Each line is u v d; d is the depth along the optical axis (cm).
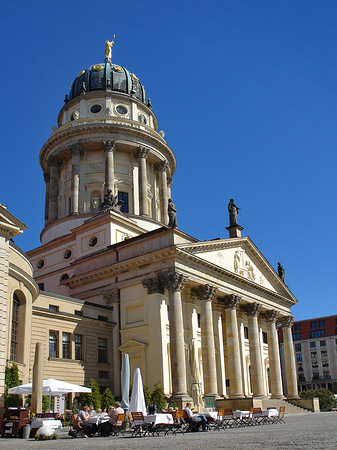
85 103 7981
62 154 7675
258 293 6631
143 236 5481
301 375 13862
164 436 2858
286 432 2656
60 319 4878
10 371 3475
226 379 6081
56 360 4703
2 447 2116
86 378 4969
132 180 7594
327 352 13600
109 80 8231
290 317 7500
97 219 6312
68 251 6719
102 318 5416
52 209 7556
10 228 3409
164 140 8100
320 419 4406
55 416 3459
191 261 5328
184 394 4688
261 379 6297
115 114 7931
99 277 5731
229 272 5850
